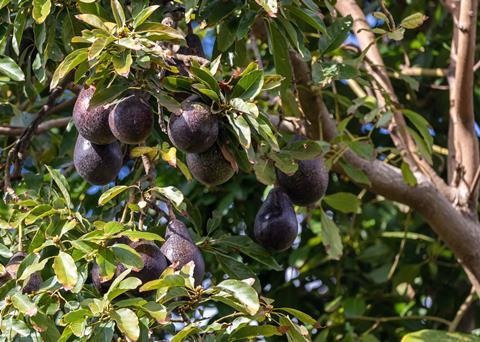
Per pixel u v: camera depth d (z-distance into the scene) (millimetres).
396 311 3857
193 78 2758
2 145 3506
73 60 2721
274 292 3805
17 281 2719
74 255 2721
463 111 3553
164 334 3318
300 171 2941
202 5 2984
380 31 3131
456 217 3527
